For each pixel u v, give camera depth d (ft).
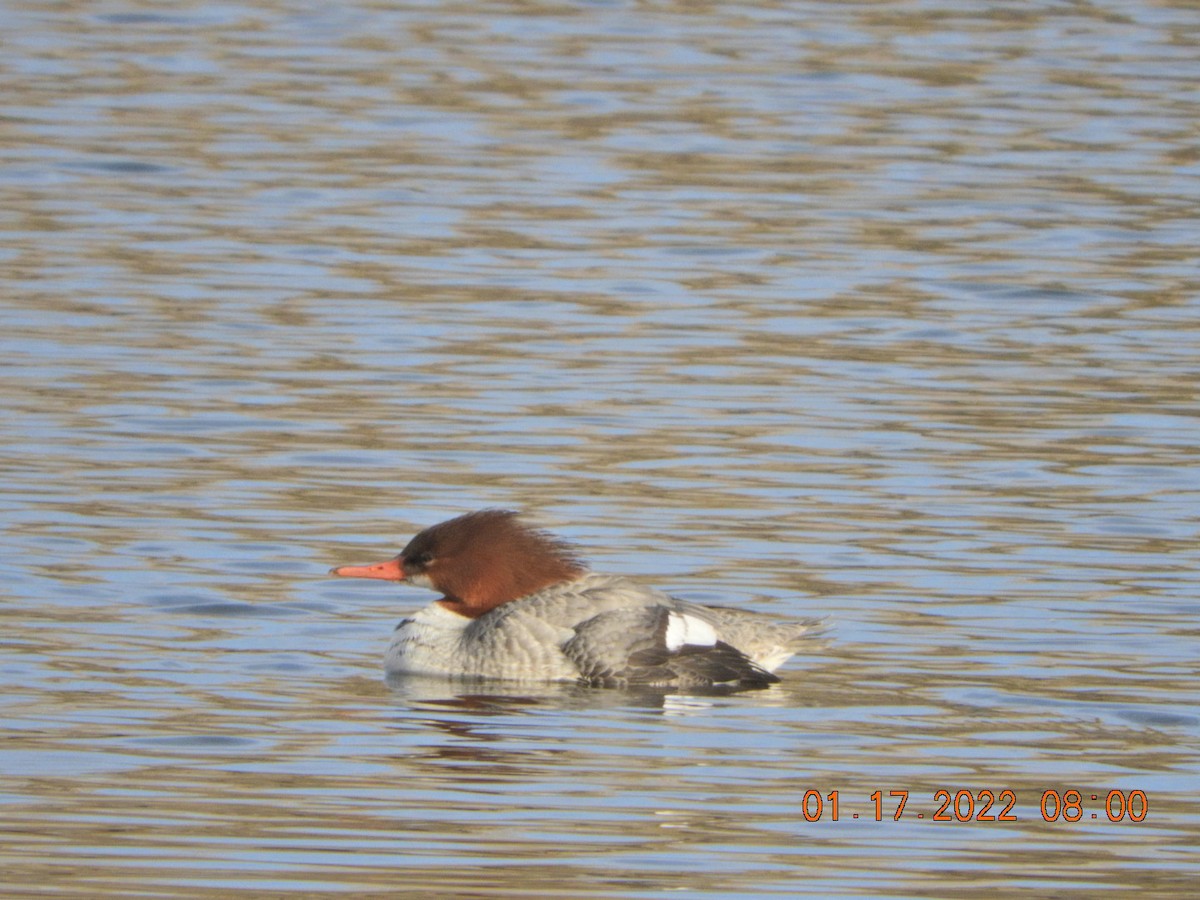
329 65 116.37
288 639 47.78
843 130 104.68
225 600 49.75
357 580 51.60
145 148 98.12
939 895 34.35
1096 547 53.93
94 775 38.91
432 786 38.81
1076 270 82.38
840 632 48.03
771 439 62.75
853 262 83.25
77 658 45.62
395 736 41.68
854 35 126.00
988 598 50.24
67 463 59.00
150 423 62.80
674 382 68.28
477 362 69.97
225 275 79.41
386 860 35.27
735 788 39.01
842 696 44.24
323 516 55.57
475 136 102.47
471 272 80.84
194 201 89.81
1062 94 111.96
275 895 33.71
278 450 60.70
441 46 122.01
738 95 111.45
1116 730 42.16
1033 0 136.05
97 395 65.21
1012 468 60.29
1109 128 104.94
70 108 104.63
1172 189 94.43
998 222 89.10
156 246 82.94
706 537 54.34
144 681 44.45
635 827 36.99
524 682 45.65
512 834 36.52
